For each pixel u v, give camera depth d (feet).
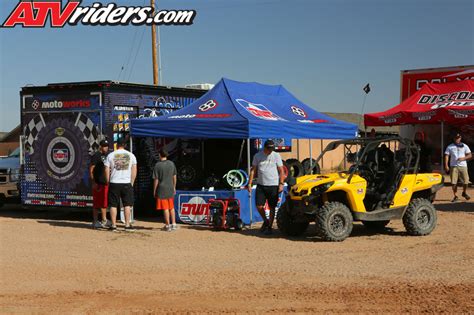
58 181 51.29
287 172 49.24
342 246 36.09
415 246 35.99
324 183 37.52
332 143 40.91
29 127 52.54
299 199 38.06
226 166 56.85
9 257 33.96
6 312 23.30
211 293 25.48
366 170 39.27
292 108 53.21
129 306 23.77
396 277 28.07
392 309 22.93
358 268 30.14
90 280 28.22
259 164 40.60
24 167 52.85
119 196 43.27
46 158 51.80
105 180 43.75
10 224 47.39
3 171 55.72
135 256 33.91
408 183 39.11
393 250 34.78
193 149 55.88
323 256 33.27
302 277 28.25
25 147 52.80
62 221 49.49
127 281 27.94
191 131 44.73
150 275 29.07
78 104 50.03
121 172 42.96
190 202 45.37
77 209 50.60
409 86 97.50
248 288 26.25
